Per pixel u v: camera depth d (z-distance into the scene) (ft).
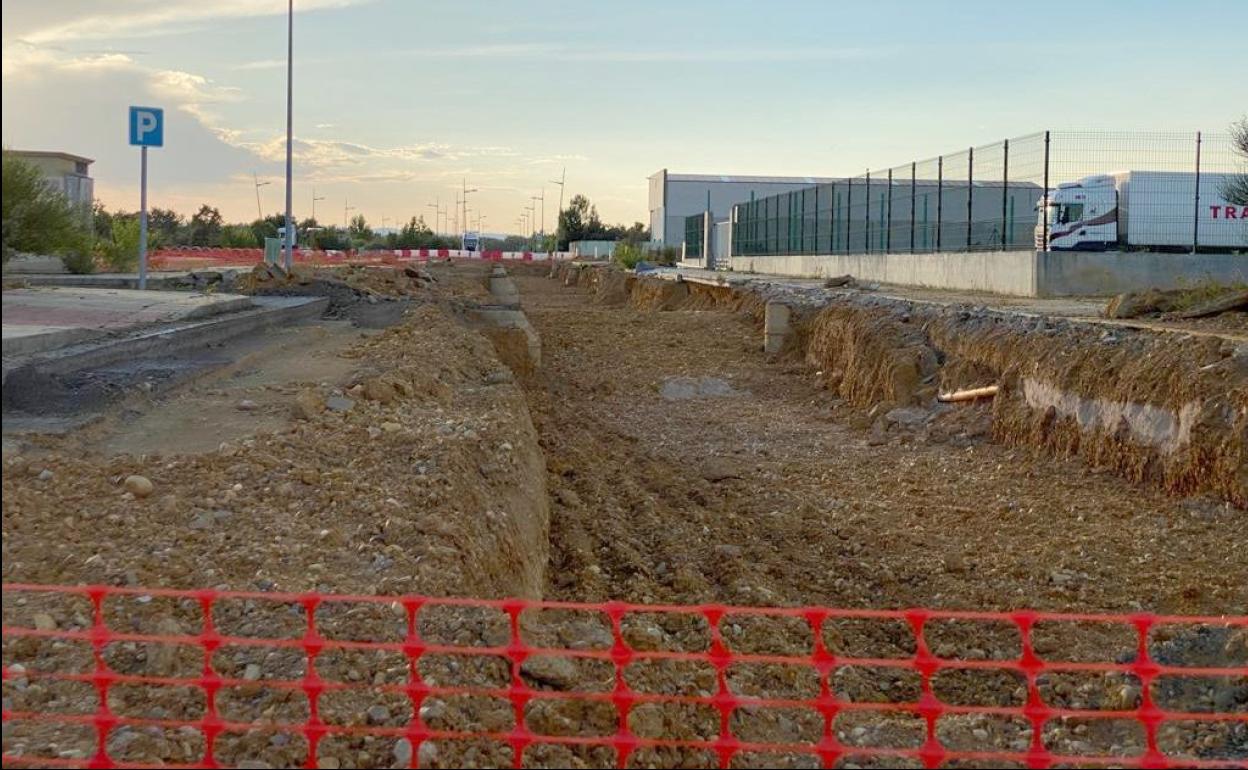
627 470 45.03
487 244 409.90
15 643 16.08
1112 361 41.88
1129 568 31.30
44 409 28.17
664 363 75.66
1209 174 89.30
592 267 175.32
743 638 25.66
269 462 25.23
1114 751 20.58
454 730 15.47
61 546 19.42
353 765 14.44
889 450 49.52
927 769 15.72
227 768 13.96
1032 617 15.29
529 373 68.18
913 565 32.60
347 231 287.48
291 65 77.05
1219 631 25.81
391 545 21.59
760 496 41.45
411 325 55.26
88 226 77.87
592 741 14.73
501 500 28.14
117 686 15.60
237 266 115.44
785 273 140.26
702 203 246.88
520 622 20.03
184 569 19.17
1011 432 46.62
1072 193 91.61
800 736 19.85
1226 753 20.25
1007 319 53.11
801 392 67.00
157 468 23.93
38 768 13.28
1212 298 53.01
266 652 16.87
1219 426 35.19
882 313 65.31
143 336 39.06
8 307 46.47
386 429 30.19
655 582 30.27
